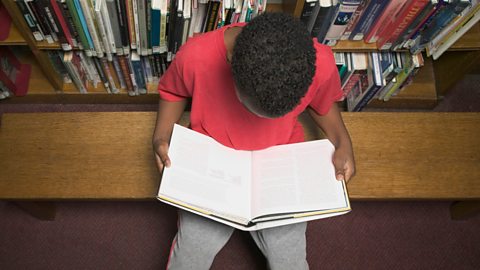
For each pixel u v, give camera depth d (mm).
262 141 1401
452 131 1646
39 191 1520
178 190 1212
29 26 1596
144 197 1526
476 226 1964
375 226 1939
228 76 1239
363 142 1618
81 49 1745
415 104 2166
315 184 1279
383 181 1571
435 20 1572
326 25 1604
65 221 1891
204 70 1248
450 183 1578
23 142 1579
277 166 1342
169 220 1907
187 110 1832
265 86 927
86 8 1489
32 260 1826
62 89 2031
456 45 1802
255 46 936
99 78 2014
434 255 1910
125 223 1897
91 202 1921
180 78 1323
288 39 940
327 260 1875
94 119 1612
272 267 1386
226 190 1284
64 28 1608
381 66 1824
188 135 1311
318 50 1274
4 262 1815
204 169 1287
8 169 1543
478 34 1808
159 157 1333
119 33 1619
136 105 2125
